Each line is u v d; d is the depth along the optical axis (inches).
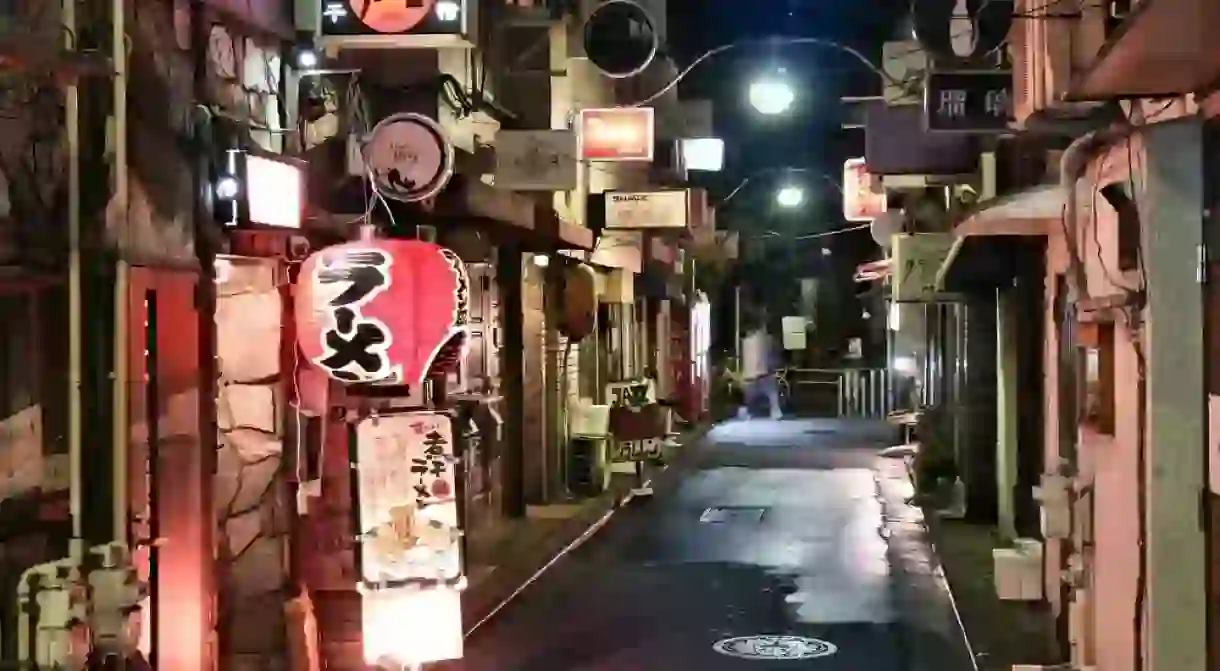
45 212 259.3
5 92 247.8
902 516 818.2
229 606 362.0
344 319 318.3
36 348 260.2
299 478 375.6
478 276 680.4
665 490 965.8
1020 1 408.8
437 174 424.8
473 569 608.7
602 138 726.5
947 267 617.9
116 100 274.5
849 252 1998.0
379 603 338.3
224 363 368.2
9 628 247.8
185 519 322.0
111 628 258.8
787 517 821.9
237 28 358.6
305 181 370.6
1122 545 317.4
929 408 928.3
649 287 1211.2
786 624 522.3
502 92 729.0
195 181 324.2
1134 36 221.0
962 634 500.4
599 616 539.5
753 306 1956.2
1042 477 411.2
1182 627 276.5
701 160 1146.7
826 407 1804.9
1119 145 308.8
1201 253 273.7
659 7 1178.0
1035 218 449.7
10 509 249.9
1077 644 384.8
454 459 343.3
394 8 386.6
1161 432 277.3
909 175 649.6
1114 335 330.6
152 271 302.4
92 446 270.7
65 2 265.1
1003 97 444.8
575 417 908.0
